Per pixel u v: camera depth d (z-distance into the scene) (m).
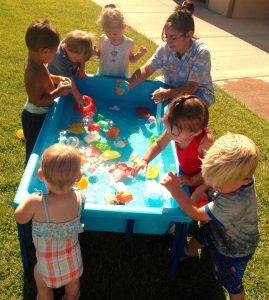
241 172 1.90
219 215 2.00
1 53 5.41
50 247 2.03
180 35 3.23
